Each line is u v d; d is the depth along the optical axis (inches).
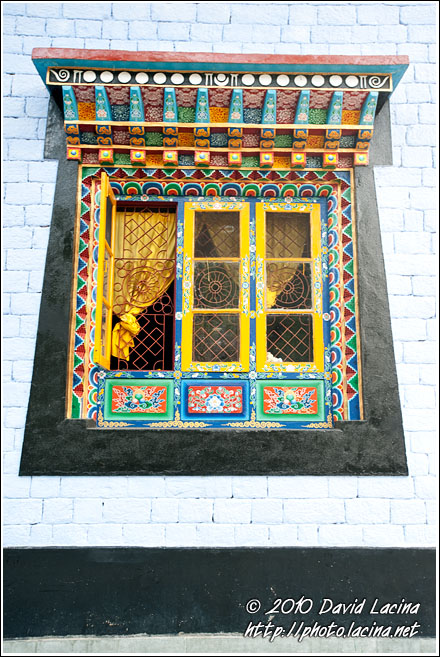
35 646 138.7
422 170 165.8
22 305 156.5
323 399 159.9
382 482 150.5
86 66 148.7
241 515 147.5
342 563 146.6
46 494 146.8
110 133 157.0
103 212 152.2
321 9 173.0
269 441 150.6
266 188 166.9
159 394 159.5
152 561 144.8
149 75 149.5
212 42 170.2
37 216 160.7
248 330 163.0
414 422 154.3
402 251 162.2
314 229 168.7
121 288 167.9
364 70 150.0
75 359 156.9
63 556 144.3
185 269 165.5
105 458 148.3
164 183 165.9
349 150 163.0
